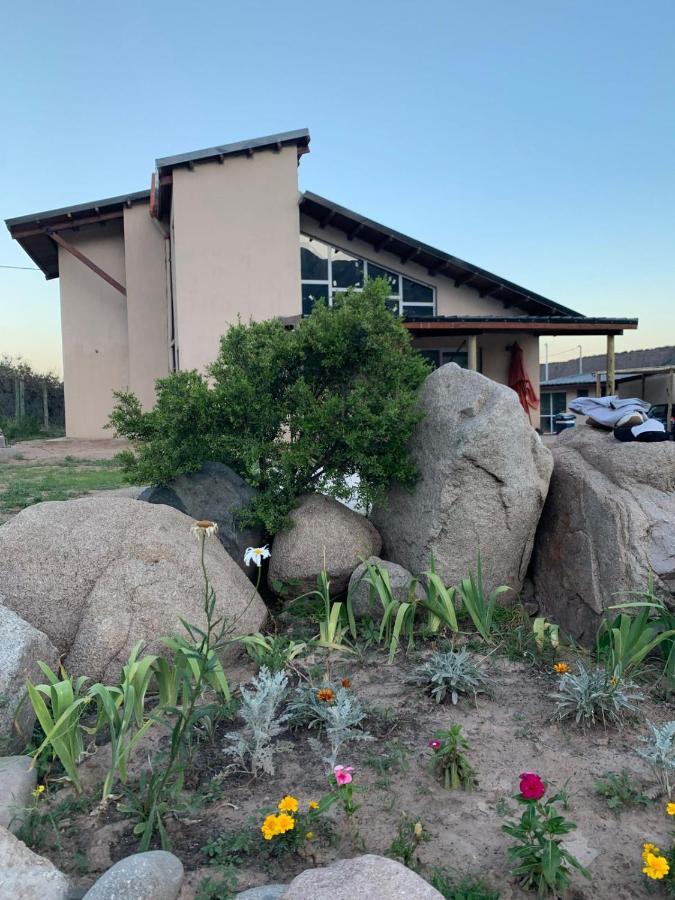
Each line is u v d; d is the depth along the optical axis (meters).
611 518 4.51
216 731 3.37
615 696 3.37
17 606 3.85
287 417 5.53
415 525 5.01
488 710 3.56
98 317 19.92
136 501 4.61
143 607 3.80
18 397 28.95
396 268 18.34
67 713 2.68
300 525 5.05
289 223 17.62
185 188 17.23
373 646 4.39
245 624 4.17
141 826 2.60
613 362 15.95
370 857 2.14
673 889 2.32
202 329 17.38
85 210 18.69
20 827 2.59
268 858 2.48
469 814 2.72
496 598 4.90
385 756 3.12
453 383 5.03
